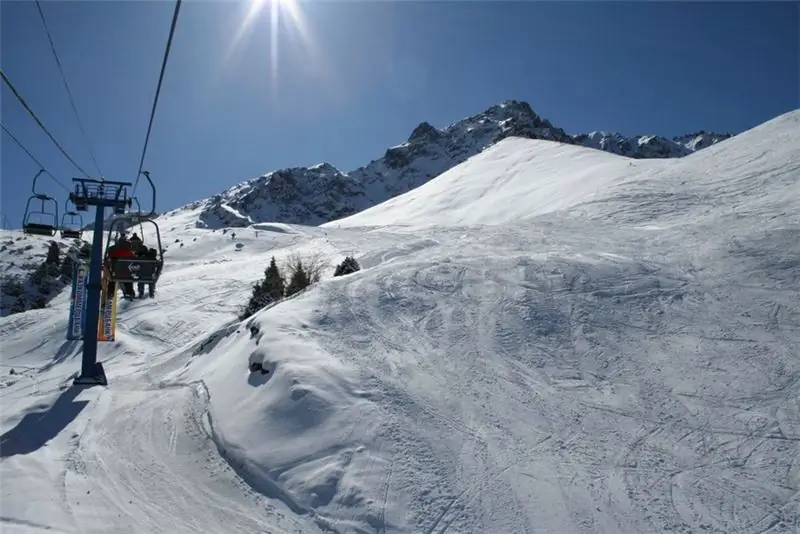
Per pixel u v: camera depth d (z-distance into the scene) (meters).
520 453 11.59
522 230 31.38
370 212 90.00
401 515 9.75
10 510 9.30
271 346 15.22
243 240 61.50
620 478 10.92
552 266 20.86
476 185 75.94
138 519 9.53
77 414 15.11
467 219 59.78
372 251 35.06
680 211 29.55
